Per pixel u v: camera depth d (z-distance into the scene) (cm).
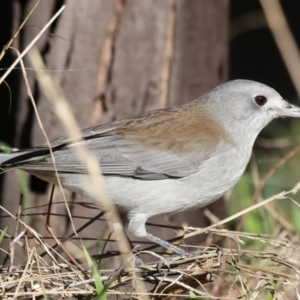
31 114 1210
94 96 1206
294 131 1695
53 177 1024
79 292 841
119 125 1090
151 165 1052
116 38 1211
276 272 915
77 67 1193
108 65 1211
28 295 843
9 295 831
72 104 1195
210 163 1067
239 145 1108
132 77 1227
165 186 1052
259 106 1129
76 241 1184
